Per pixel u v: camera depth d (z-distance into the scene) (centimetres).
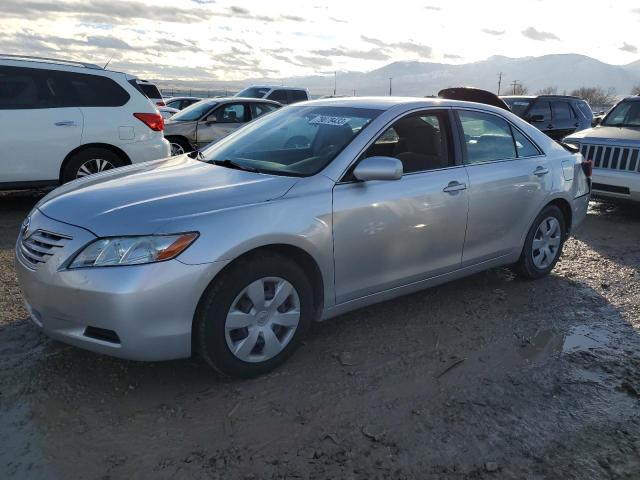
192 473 249
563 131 1497
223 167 376
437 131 418
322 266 341
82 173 709
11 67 664
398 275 386
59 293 291
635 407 314
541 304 461
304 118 418
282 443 271
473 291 483
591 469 261
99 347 291
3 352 345
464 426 289
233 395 310
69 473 246
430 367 349
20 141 659
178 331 291
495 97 877
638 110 856
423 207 386
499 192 442
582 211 543
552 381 338
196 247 289
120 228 288
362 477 251
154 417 288
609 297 484
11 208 734
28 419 282
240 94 1877
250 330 318
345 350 367
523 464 262
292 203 325
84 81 706
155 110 762
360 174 344
